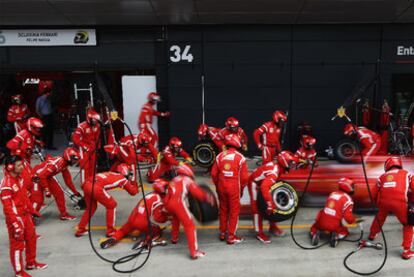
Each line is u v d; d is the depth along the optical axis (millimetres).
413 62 10109
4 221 6266
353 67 10203
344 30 10047
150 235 4914
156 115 9961
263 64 10273
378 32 10016
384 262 4453
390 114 9539
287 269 4547
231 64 10289
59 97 13719
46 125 11352
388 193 4742
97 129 7438
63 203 6277
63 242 5438
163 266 4680
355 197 6156
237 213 5227
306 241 5328
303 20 9602
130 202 7105
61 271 4602
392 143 9688
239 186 5176
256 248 5145
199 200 4902
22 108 10133
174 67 10336
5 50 10250
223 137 8109
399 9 8414
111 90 10922
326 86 10305
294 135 10516
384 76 10211
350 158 7746
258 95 10406
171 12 8703
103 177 5340
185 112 10523
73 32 10180
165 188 5168
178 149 7484
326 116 10406
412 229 4703
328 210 4984
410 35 9992
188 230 4844
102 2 7777
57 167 6031
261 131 7828
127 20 9508
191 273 4500
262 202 5117
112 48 10289
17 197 4309
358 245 5168
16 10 8383
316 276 4371
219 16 9117
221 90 10406
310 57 10211
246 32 10141
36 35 10188
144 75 10797
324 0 7715
